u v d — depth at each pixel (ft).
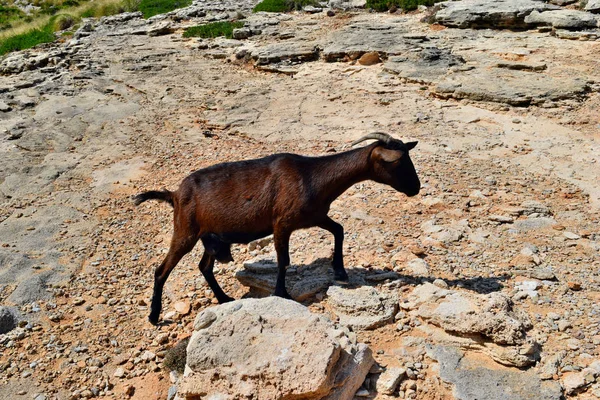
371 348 11.81
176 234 12.90
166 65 33.86
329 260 14.16
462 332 11.67
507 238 15.01
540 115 22.24
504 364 11.30
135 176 20.36
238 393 10.52
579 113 22.17
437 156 19.57
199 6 49.98
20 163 21.63
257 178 12.41
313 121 23.43
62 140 23.72
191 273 14.90
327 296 12.86
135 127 24.66
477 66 27.04
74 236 17.15
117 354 13.05
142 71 32.94
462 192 17.26
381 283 13.32
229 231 12.59
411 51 29.68
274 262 14.25
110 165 21.29
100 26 50.21
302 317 11.14
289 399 10.43
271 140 21.88
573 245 14.66
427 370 11.38
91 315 14.10
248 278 13.89
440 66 27.43
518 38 31.09
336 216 16.16
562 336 11.82
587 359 11.34
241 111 25.26
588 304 12.59
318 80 28.45
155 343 13.12
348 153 12.43
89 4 67.10
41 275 15.28
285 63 31.37
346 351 10.91
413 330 12.10
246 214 12.41
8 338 13.43
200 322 11.36
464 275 13.61
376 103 24.64
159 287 13.30
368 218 16.01
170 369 12.47
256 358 10.67
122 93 29.40
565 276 13.50
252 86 28.84
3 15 68.90
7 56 41.91
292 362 10.47
